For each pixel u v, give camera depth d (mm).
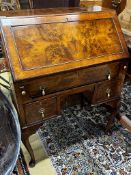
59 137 1575
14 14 1083
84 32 1127
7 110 1017
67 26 1099
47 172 1307
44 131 1629
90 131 1636
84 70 1104
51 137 1575
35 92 1029
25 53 975
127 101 1980
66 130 1641
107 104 1406
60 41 1060
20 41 981
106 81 1247
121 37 1231
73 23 1116
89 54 1105
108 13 1228
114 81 1284
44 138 1564
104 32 1183
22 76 936
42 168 1329
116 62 1191
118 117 1622
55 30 1067
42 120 1168
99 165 1356
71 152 1449
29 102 1045
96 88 1242
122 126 1689
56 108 1175
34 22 1034
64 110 1850
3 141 898
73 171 1312
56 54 1032
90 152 1450
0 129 923
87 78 1156
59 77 1048
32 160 1316
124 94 2080
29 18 1028
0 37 1047
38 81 998
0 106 997
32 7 1523
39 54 999
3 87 1618
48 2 1547
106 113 1835
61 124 1700
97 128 1667
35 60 984
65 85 1105
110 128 1600
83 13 1157
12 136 946
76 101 1802
